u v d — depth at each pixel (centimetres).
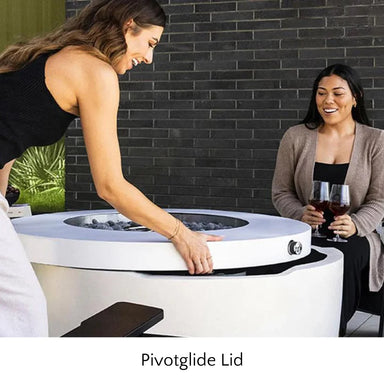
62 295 217
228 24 566
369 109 538
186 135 585
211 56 573
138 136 599
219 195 580
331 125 325
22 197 665
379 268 305
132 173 603
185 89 582
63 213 279
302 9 548
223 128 575
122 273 208
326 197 280
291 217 316
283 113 558
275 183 337
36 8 661
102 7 206
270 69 559
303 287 220
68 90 195
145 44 207
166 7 581
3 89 195
